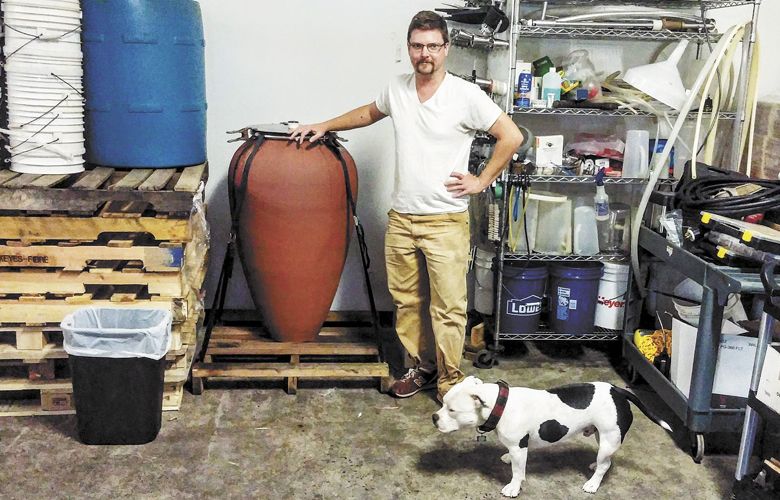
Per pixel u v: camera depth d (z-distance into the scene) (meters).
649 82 3.08
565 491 2.38
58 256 2.55
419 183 2.72
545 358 3.43
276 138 2.93
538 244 3.34
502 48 3.31
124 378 2.46
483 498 2.33
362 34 3.35
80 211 2.55
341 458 2.52
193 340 2.99
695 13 3.37
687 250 2.68
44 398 2.69
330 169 2.90
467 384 2.27
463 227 2.79
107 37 2.78
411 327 2.99
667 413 2.93
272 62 3.35
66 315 2.58
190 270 2.80
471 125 2.68
